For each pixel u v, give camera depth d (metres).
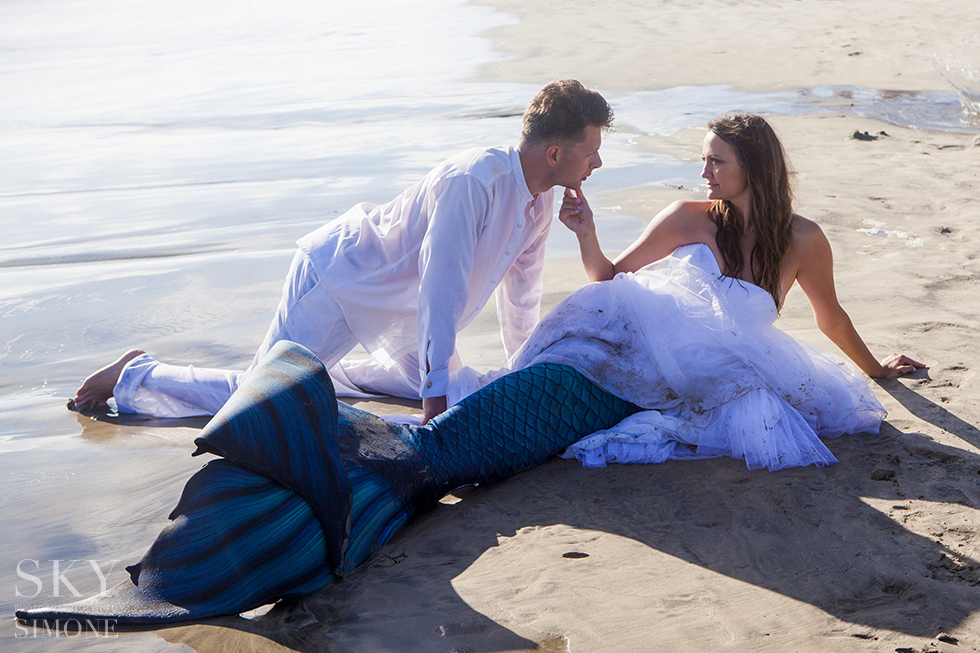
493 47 15.60
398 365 3.59
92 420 3.48
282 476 2.32
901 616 2.06
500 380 2.93
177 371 3.48
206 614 2.17
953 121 8.73
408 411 3.52
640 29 17.03
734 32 15.88
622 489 2.74
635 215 5.90
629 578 2.26
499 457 2.80
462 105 10.31
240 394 2.43
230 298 4.76
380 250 3.17
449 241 2.95
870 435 3.03
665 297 2.99
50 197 7.14
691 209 3.18
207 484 2.31
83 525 2.67
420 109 10.23
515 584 2.25
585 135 2.94
